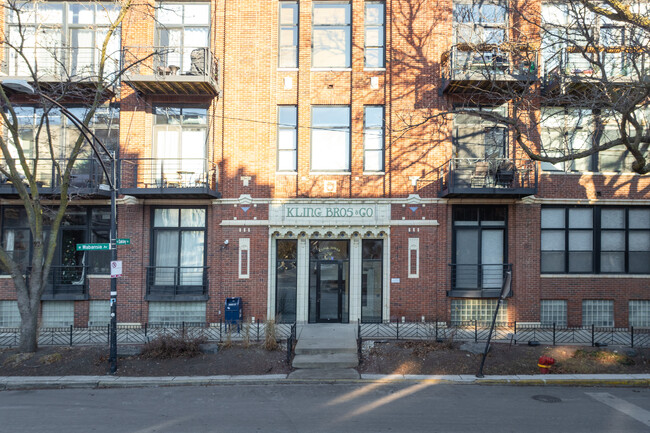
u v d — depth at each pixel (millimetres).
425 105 15898
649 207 16297
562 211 16250
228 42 16109
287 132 16391
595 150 11078
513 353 12398
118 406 9141
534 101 15359
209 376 11039
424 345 12977
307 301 16016
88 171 16297
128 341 13883
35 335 12586
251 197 15875
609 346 13070
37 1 14141
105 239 16250
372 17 16484
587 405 9164
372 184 15969
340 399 9531
